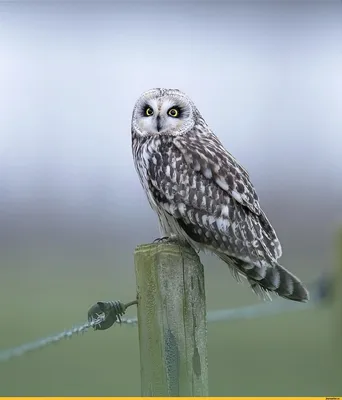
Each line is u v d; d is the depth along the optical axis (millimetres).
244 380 15008
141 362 9031
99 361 16141
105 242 28609
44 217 30266
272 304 12422
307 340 16594
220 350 16375
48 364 15930
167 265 8930
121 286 23484
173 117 11461
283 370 15383
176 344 8914
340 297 12180
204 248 11234
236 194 11062
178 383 8906
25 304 21016
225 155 11352
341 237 12211
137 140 11680
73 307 20922
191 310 8945
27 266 26500
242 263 10883
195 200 11102
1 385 15516
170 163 11266
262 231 11117
